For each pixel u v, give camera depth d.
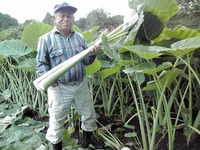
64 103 1.22
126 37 1.23
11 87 2.50
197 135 1.36
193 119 1.60
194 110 1.71
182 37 1.34
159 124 1.48
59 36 1.17
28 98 2.28
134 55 1.24
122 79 1.65
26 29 1.73
